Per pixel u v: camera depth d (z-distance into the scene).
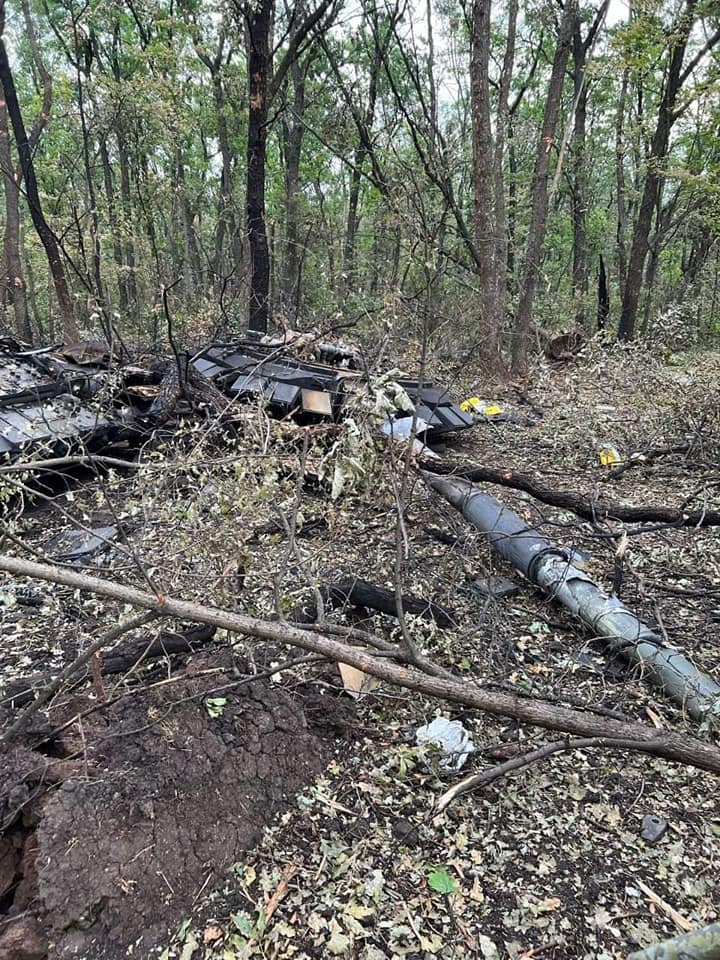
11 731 2.69
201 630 3.57
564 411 9.65
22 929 2.24
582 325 16.55
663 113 15.73
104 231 15.93
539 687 3.52
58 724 2.95
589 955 2.21
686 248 27.61
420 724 3.25
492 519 4.80
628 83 19.69
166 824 2.50
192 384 7.26
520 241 19.14
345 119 14.91
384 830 2.67
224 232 23.28
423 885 2.45
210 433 5.39
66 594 4.37
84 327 14.20
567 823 2.72
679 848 2.60
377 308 7.77
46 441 6.09
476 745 3.11
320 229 19.50
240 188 21.92
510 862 2.54
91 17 15.29
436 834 2.66
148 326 13.16
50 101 14.48
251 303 12.59
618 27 16.06
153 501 4.45
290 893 2.41
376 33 15.18
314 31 14.68
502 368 11.68
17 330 13.67
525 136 16.06
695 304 15.80
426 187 12.66
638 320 20.45
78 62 14.62
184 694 2.99
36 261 19.64
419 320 6.04
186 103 18.88
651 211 16.17
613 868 2.52
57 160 16.66
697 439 7.20
